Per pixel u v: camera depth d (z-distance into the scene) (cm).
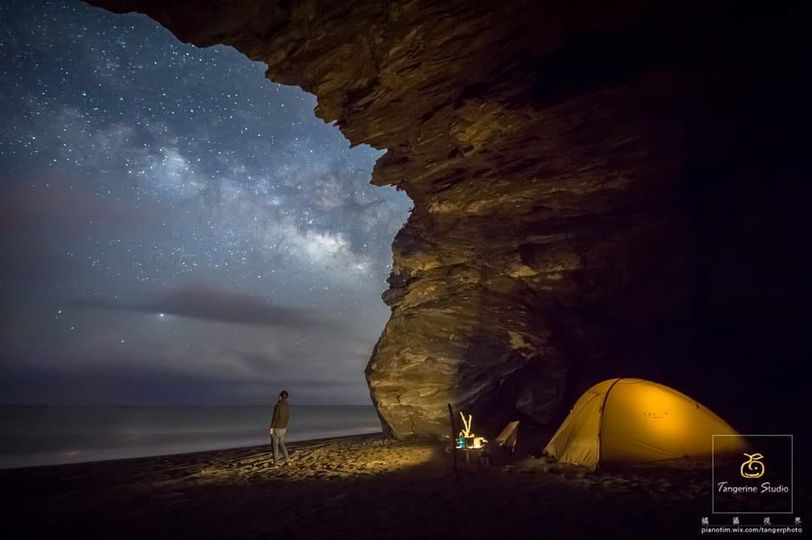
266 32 1064
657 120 1287
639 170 1431
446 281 1933
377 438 2216
